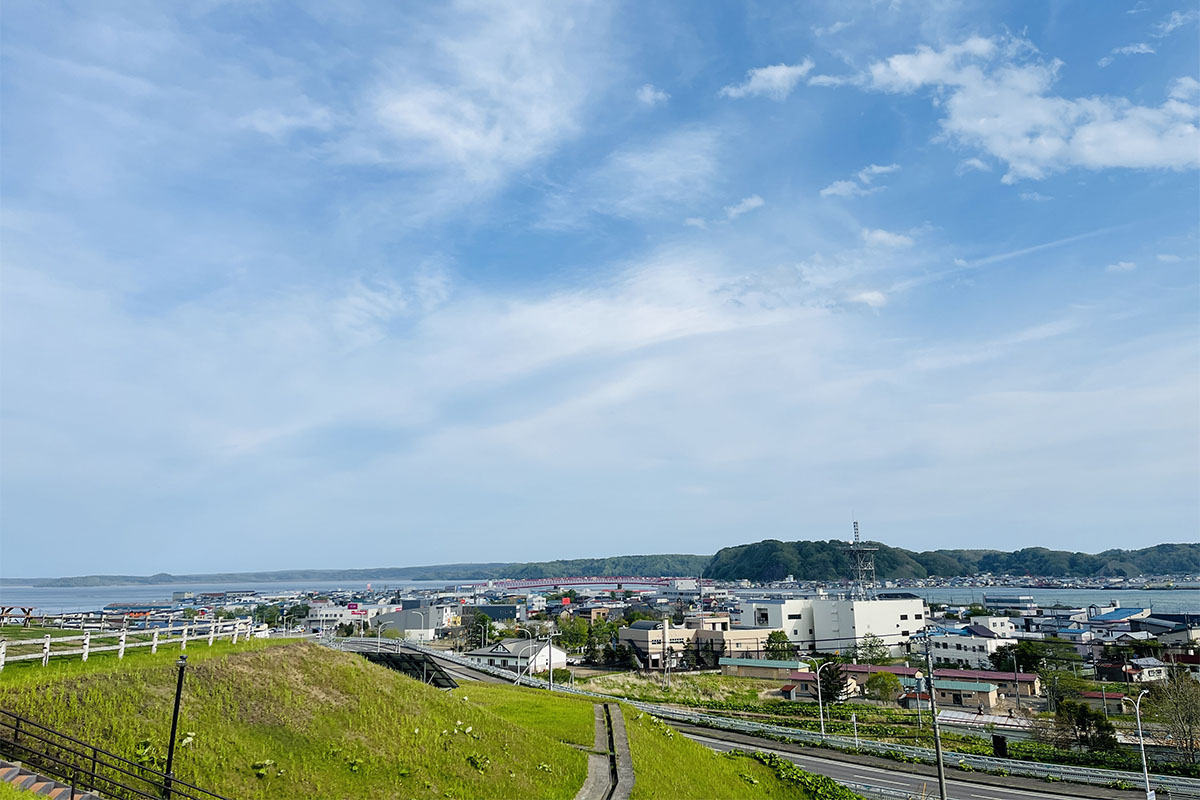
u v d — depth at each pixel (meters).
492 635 160.00
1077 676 110.81
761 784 49.44
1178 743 67.06
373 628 183.75
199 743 26.12
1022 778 58.75
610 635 162.12
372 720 32.91
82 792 20.91
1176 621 160.25
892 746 67.75
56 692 25.25
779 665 117.00
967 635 135.12
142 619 41.88
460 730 35.66
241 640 37.25
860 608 145.88
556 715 50.94
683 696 102.00
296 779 26.89
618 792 35.50
